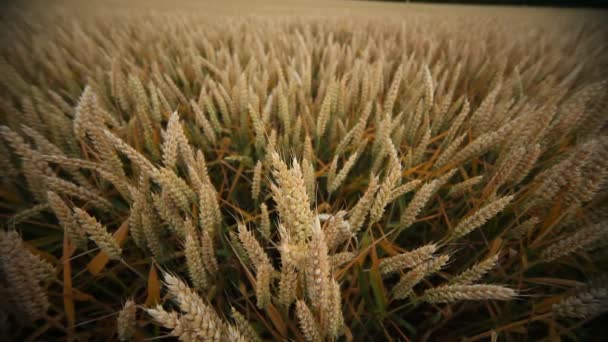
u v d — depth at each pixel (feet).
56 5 11.57
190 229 1.01
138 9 10.95
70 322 1.04
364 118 1.67
